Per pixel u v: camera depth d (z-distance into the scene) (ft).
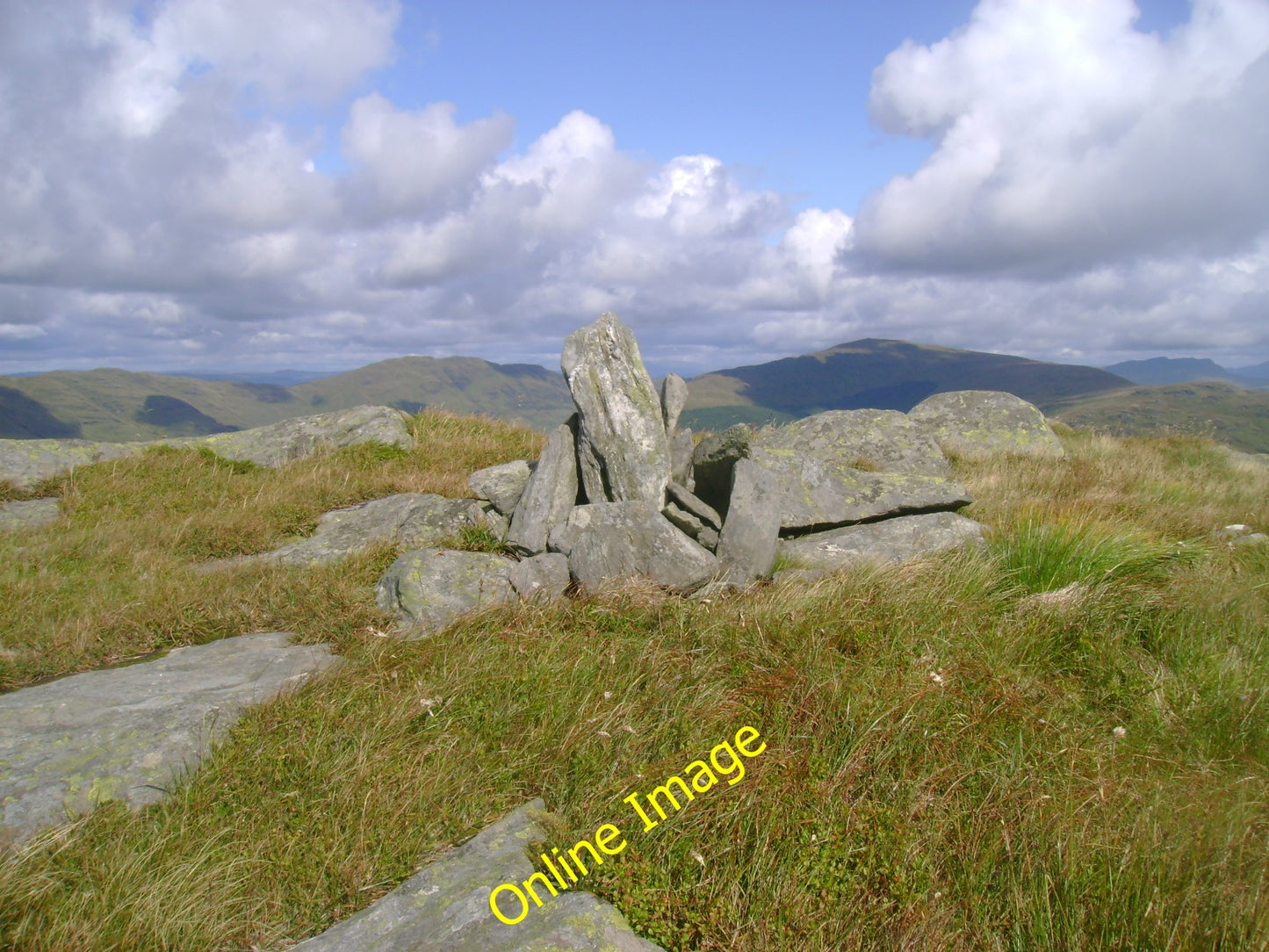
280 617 22.40
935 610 20.12
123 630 21.39
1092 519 28.09
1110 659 18.35
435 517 28.45
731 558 23.58
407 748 15.19
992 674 17.17
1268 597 21.75
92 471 36.50
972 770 14.20
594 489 27.50
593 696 16.81
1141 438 56.70
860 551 25.96
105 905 11.16
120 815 13.23
